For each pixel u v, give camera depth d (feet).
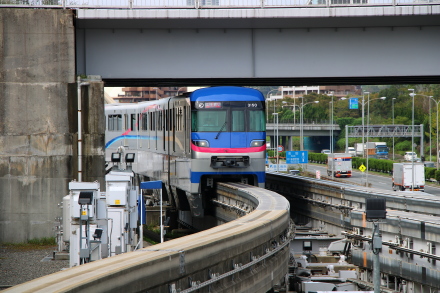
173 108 313.32
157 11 265.75
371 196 225.76
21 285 81.30
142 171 395.14
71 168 269.64
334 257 214.90
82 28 281.74
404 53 287.69
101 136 270.67
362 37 287.89
